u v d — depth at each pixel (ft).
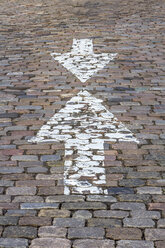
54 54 29.01
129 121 19.25
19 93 22.66
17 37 33.47
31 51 29.86
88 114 19.95
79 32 34.24
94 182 14.74
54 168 15.64
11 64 27.35
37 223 12.76
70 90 22.86
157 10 41.63
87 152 16.65
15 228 12.55
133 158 16.20
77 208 13.41
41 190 14.37
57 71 25.80
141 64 26.91
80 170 15.47
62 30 35.04
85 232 12.37
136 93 22.44
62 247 11.77
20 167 15.75
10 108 20.81
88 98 21.79
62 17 39.70
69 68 26.25
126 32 34.01
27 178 15.06
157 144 17.26
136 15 39.65
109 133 18.12
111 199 13.84
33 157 16.40
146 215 13.07
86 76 24.90
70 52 29.32
